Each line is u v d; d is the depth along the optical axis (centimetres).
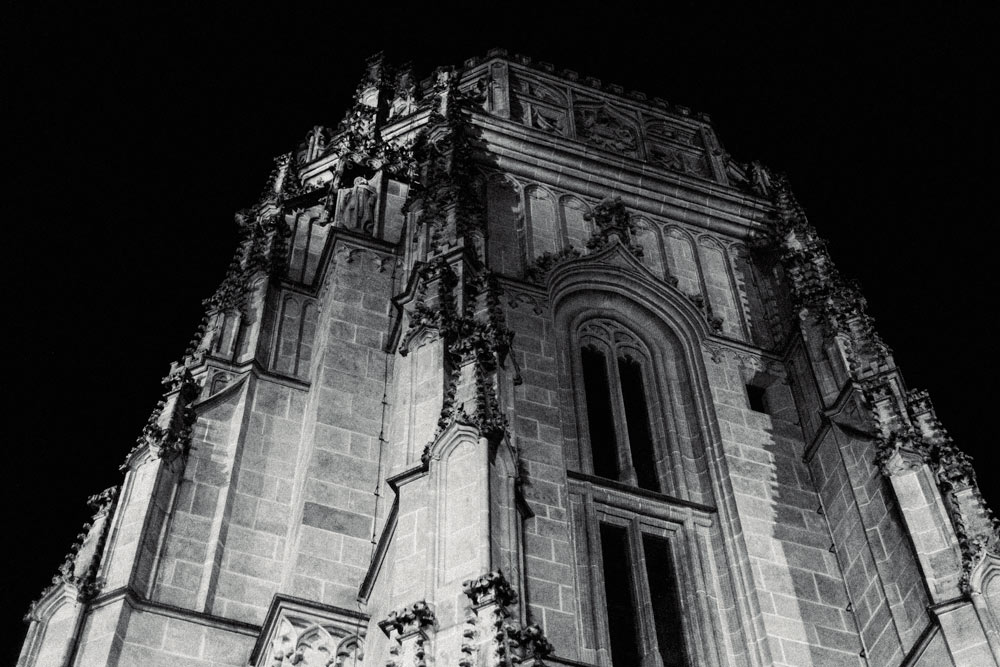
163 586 3155
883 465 3362
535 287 4053
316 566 3097
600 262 4312
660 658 3284
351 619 2947
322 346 3769
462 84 5150
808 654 3291
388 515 3069
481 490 2695
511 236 4316
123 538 3180
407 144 4712
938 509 3212
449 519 2677
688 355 4194
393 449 3078
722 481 3741
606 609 3309
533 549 3148
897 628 3200
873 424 3516
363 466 3391
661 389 4097
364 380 3641
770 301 4497
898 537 3309
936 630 2989
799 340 4159
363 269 4016
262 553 3306
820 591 3459
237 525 3347
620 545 3553
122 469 3369
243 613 3159
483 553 2555
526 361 3744
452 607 2481
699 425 3956
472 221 3753
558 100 5169
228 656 3012
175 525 3291
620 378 4094
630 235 4519
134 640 2973
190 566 3222
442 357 3134
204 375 3731
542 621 2992
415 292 3503
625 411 4019
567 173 4666
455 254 3531
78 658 2919
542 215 4475
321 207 4641
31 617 3000
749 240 4759
